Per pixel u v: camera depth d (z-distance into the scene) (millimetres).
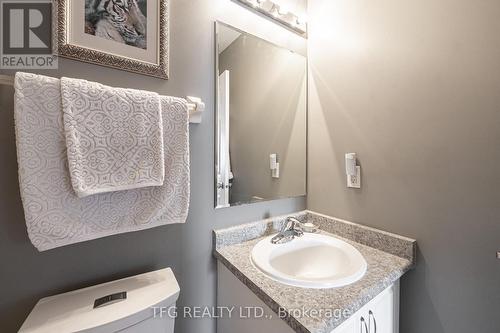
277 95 1234
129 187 701
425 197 875
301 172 1349
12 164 660
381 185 1011
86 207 670
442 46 817
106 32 774
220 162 1037
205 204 999
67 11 714
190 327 979
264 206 1202
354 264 843
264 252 934
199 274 991
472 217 768
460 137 785
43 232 605
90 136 645
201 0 970
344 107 1153
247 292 817
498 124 708
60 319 609
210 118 1002
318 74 1293
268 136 1205
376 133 1021
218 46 1015
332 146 1219
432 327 871
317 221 1281
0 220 649
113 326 611
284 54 1266
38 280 695
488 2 719
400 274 827
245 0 1090
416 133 892
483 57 731
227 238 1032
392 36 955
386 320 843
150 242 873
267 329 720
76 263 747
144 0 838
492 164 724
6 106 649
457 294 806
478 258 758
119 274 815
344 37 1147
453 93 796
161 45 861
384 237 980
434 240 856
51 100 603
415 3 882
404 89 921
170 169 798
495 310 729
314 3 1317
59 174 623
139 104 716
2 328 655
